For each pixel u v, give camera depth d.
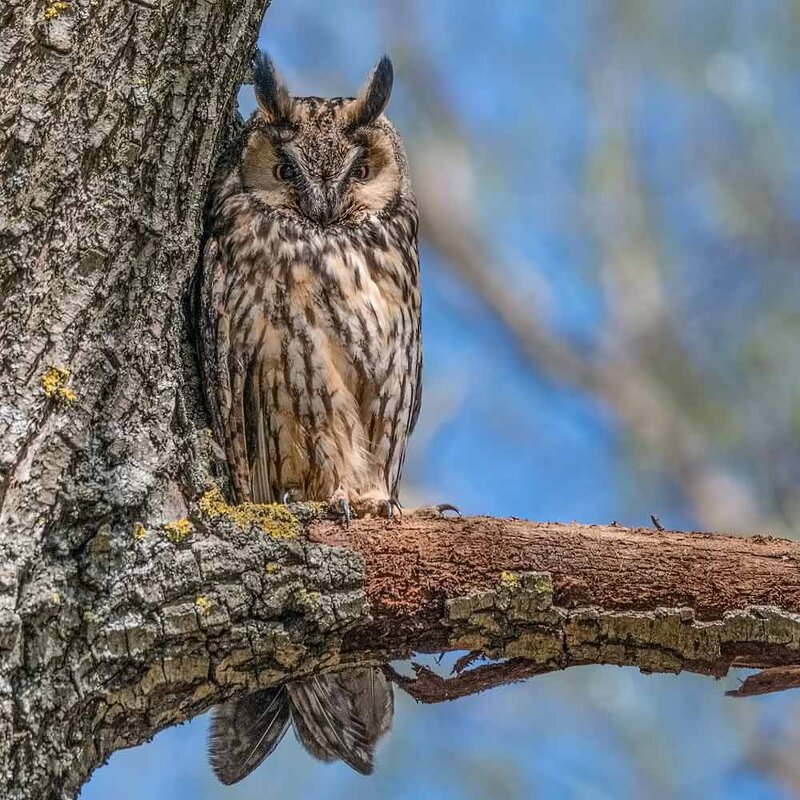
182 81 5.93
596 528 6.12
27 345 5.39
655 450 14.41
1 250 5.43
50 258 5.50
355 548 5.82
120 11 5.77
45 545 5.24
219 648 5.50
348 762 7.67
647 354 15.45
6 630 4.99
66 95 5.61
